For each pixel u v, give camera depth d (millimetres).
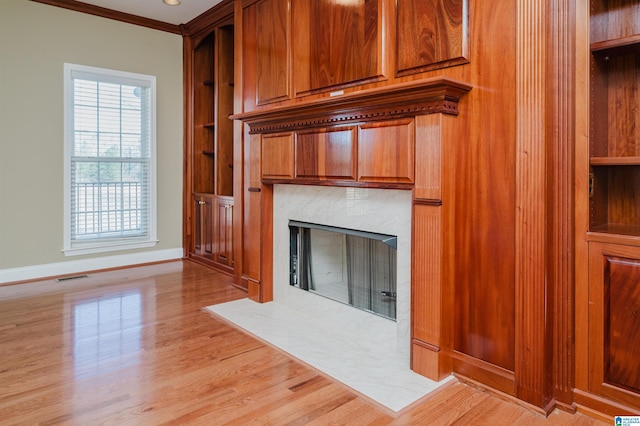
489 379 1987
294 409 1821
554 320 1846
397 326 2389
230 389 1987
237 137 3713
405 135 2119
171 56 4719
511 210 1896
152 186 4660
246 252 3670
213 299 3410
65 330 2721
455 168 2070
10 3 3734
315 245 3045
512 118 1873
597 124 1830
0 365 2217
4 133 3770
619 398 1722
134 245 4578
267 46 3264
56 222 4070
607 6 1884
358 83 2514
